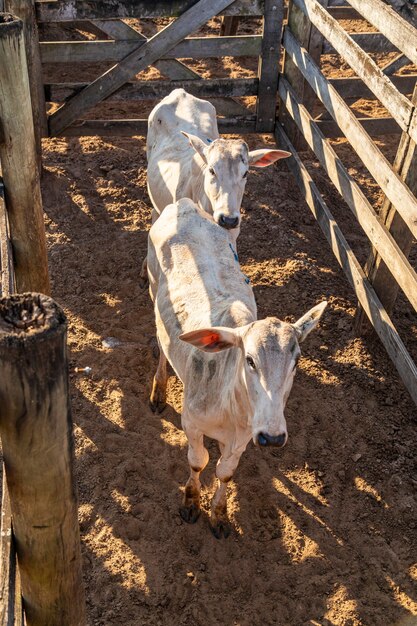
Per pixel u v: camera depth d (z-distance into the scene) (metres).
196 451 4.22
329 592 4.11
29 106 3.86
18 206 4.13
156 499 4.58
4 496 2.69
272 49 7.84
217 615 3.95
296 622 3.95
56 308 2.05
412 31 4.54
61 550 2.57
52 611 2.78
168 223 4.79
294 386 5.50
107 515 4.43
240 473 4.81
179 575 4.14
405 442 5.11
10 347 1.95
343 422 5.23
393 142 8.91
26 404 2.09
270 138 8.83
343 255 6.21
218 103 8.30
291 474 4.83
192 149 6.09
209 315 4.05
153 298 4.99
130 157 8.23
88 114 8.99
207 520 4.51
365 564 4.27
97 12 7.34
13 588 2.46
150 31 10.95
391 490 4.74
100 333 5.89
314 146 6.83
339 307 6.34
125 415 5.15
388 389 5.55
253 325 3.39
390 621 3.96
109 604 3.96
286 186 7.95
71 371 5.46
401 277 4.90
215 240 4.64
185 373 4.11
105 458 4.79
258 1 7.52
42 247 4.43
